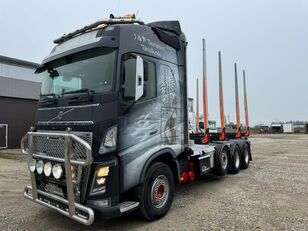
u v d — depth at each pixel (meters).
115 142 3.96
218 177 8.44
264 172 9.30
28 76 20.39
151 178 4.61
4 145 18.80
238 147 9.48
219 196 6.22
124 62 4.16
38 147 4.46
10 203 5.83
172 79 5.30
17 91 19.61
